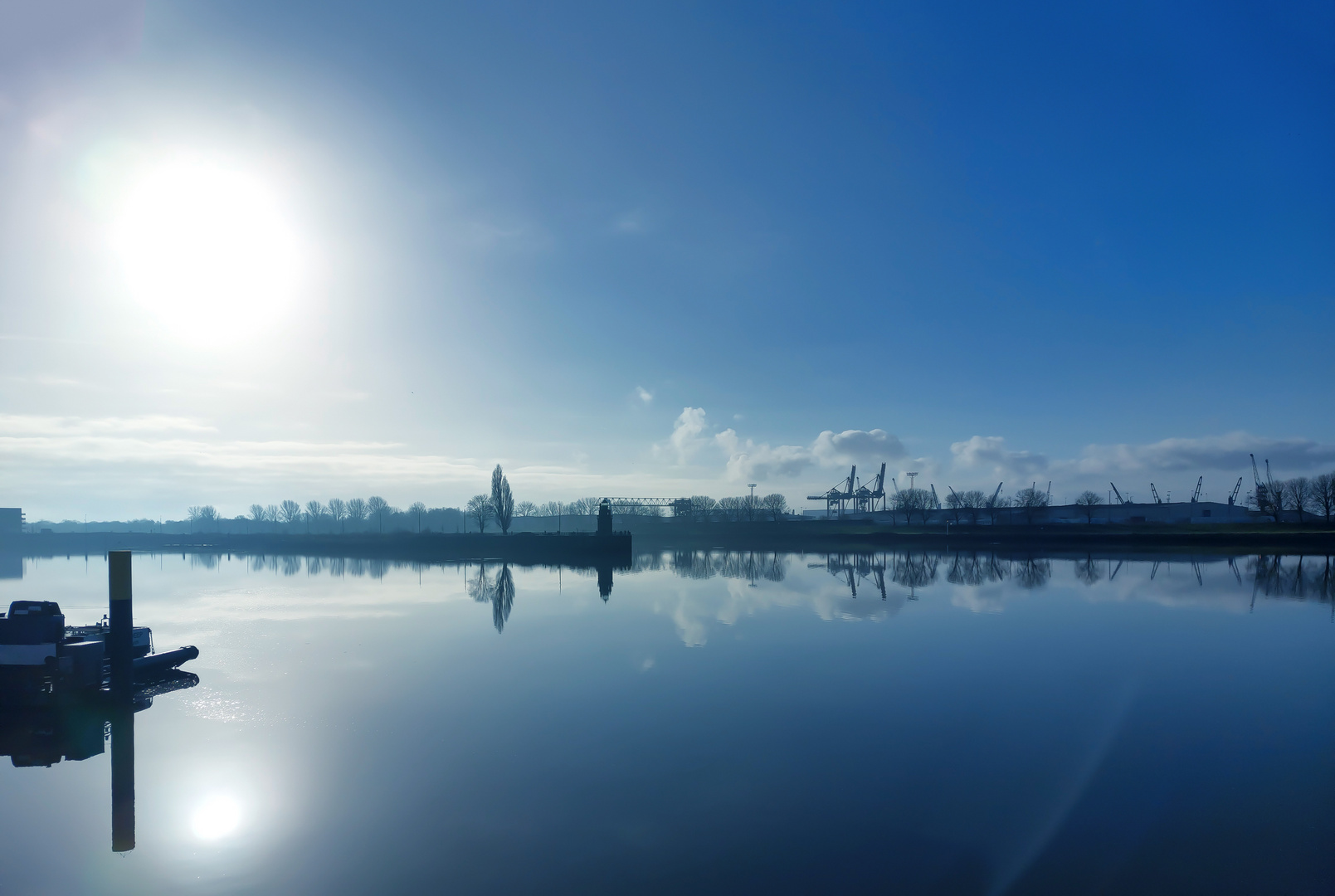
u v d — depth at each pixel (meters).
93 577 89.12
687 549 137.75
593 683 27.45
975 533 136.50
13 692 25.41
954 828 15.08
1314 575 68.06
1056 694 25.33
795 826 15.26
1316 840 14.41
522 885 13.10
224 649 35.66
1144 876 13.16
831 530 164.38
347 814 16.28
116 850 15.04
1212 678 27.64
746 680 27.58
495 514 166.25
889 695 25.31
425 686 27.30
